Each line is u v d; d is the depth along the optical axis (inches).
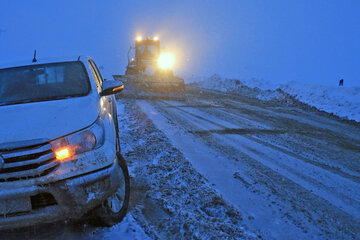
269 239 111.4
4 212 93.4
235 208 133.3
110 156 106.5
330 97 526.6
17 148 93.8
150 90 668.1
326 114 434.9
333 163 204.2
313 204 141.3
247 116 382.3
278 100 586.6
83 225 114.7
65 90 136.9
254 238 110.3
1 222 93.7
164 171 173.9
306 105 513.7
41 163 94.8
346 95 519.5
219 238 108.1
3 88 137.0
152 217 123.2
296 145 246.4
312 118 394.6
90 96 132.2
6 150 93.4
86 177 98.9
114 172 107.4
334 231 119.0
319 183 167.5
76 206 97.9
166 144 228.1
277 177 173.2
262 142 250.1
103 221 110.7
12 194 92.4
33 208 95.5
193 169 179.2
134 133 260.7
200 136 261.6
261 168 187.2
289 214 130.5
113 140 115.3
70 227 113.8
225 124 320.8
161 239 108.0
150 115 353.1
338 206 140.6
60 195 95.8
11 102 127.6
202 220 121.0
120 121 316.2
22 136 97.6
